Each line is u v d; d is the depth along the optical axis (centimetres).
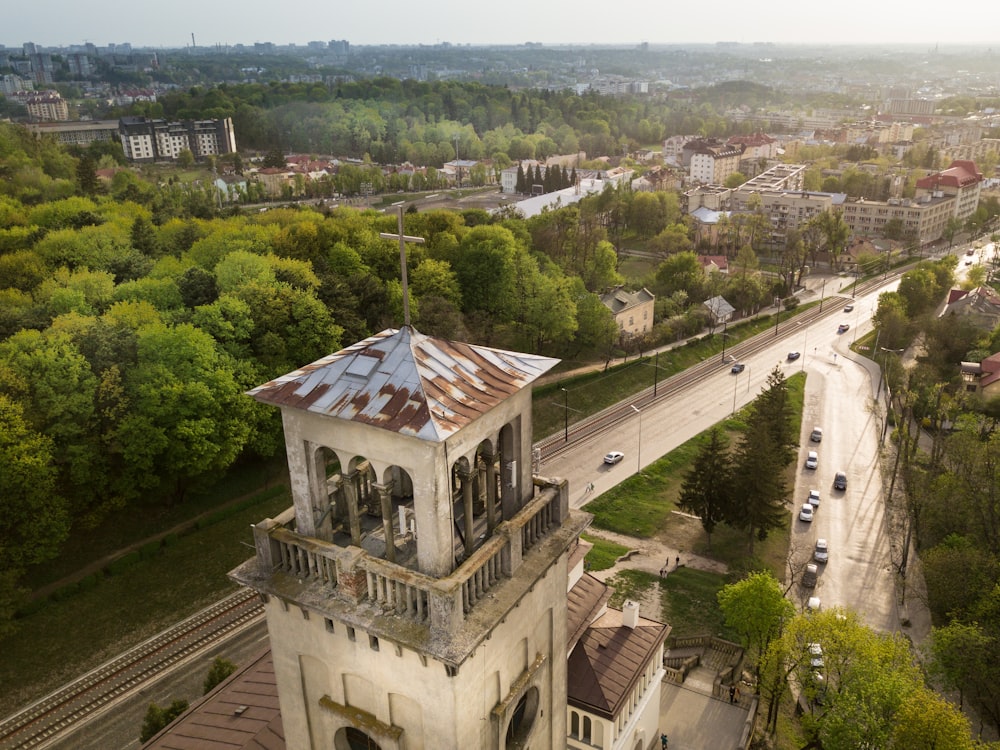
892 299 14950
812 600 7281
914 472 9425
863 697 4762
